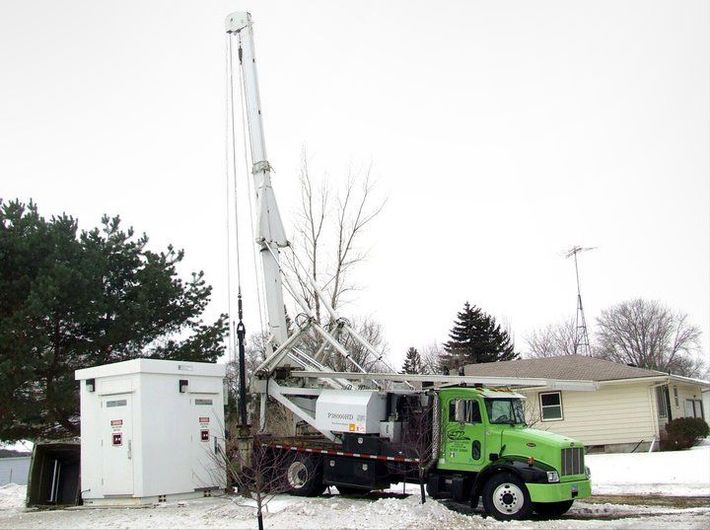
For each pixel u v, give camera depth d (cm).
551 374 2988
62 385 1986
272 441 1698
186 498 1628
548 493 1327
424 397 1530
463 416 1462
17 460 4138
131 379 1609
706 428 2784
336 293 2922
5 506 1817
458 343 5597
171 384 1655
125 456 1592
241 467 1630
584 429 2883
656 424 2780
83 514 1473
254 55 1989
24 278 1969
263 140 1927
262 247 1872
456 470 1460
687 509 1447
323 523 1265
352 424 1594
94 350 2138
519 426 1475
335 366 2309
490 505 1377
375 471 1551
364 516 1312
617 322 8056
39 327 1970
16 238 1981
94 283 2081
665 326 7881
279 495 1644
